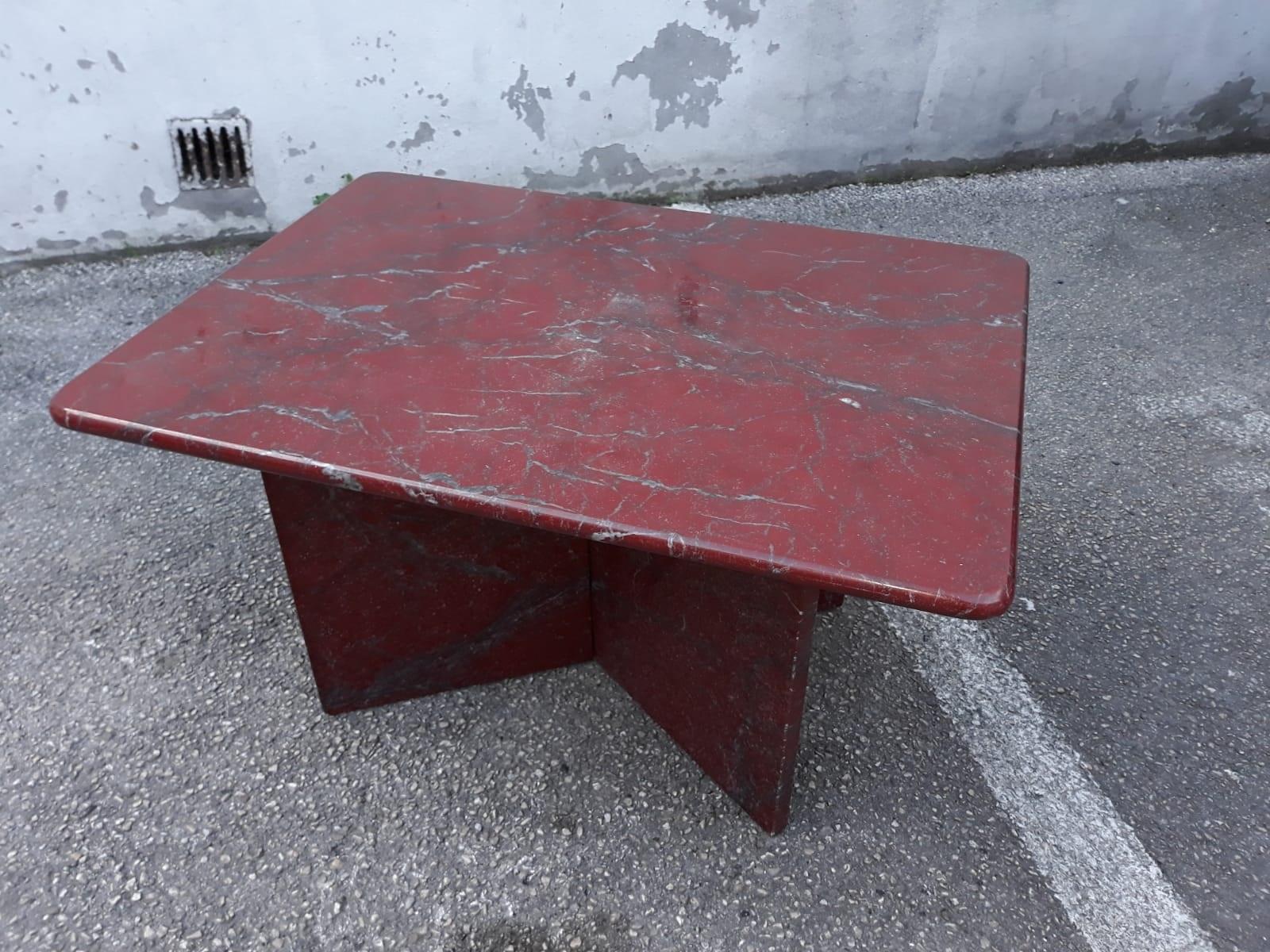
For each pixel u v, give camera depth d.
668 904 1.68
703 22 3.69
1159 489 2.66
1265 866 1.76
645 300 1.84
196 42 3.24
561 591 1.98
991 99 4.25
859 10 3.84
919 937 1.64
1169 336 3.35
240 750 1.92
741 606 1.58
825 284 1.91
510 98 3.65
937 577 1.20
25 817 1.79
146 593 2.26
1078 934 1.65
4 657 2.09
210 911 1.65
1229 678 2.13
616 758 1.93
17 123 3.21
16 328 3.18
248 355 1.64
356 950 1.61
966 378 1.60
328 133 3.54
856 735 1.99
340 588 1.82
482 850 1.76
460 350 1.67
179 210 3.53
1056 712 2.05
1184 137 4.61
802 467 1.38
